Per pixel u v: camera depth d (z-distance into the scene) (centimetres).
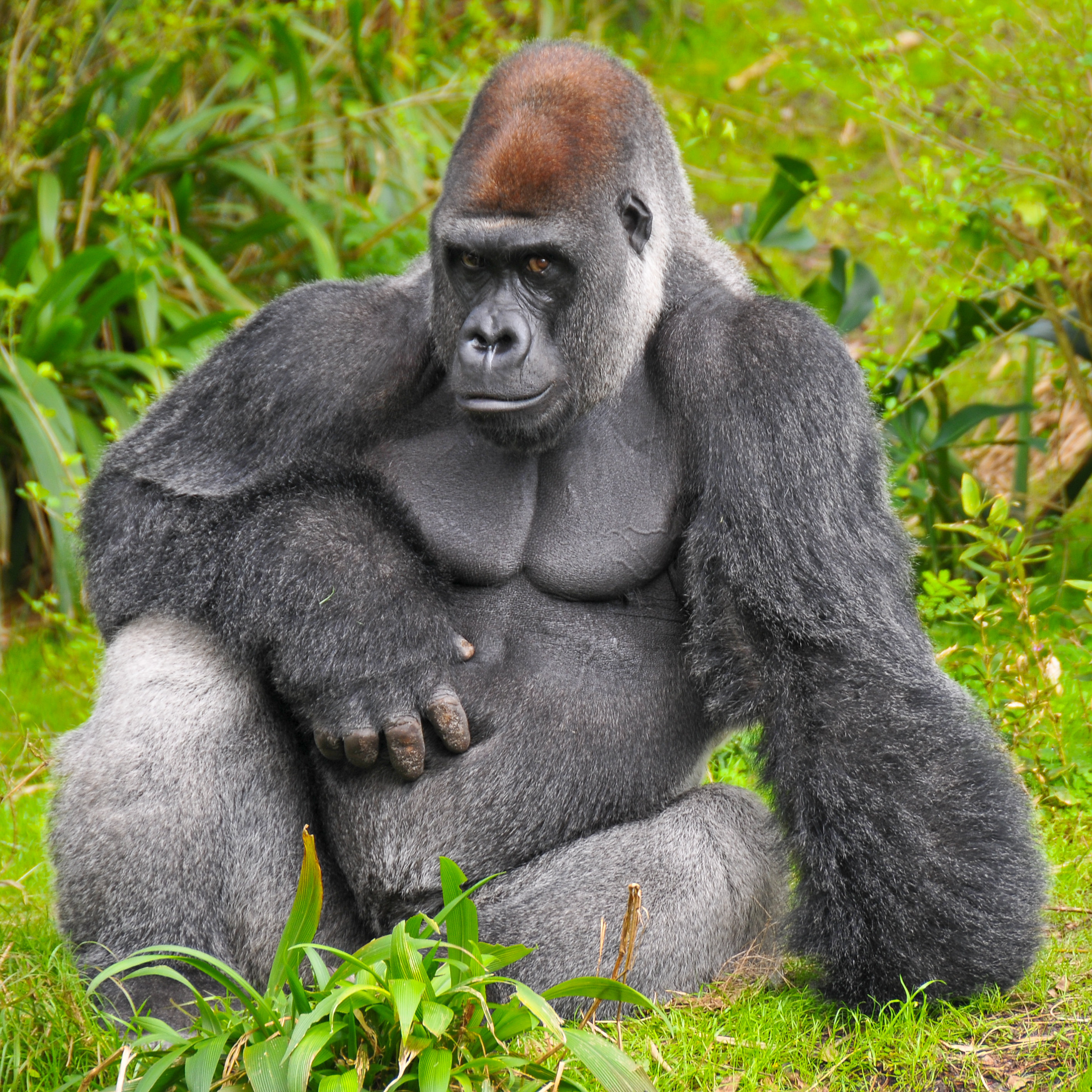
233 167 2475
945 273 1878
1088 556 1938
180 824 939
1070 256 1884
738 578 948
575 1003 942
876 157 2920
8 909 1188
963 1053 894
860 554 969
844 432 987
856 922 922
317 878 816
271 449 1024
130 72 2506
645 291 1001
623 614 1015
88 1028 888
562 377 954
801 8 2972
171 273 2422
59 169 2506
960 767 934
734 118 2962
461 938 833
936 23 2014
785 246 2164
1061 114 1770
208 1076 739
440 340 985
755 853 976
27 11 2392
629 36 3053
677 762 1020
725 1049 901
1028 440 2070
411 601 962
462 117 2917
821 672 941
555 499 1004
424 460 1024
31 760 1582
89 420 2280
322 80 2820
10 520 2373
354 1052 770
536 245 928
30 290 1845
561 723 984
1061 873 1219
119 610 1011
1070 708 1573
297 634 945
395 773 982
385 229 2512
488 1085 759
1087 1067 860
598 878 950
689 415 990
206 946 952
